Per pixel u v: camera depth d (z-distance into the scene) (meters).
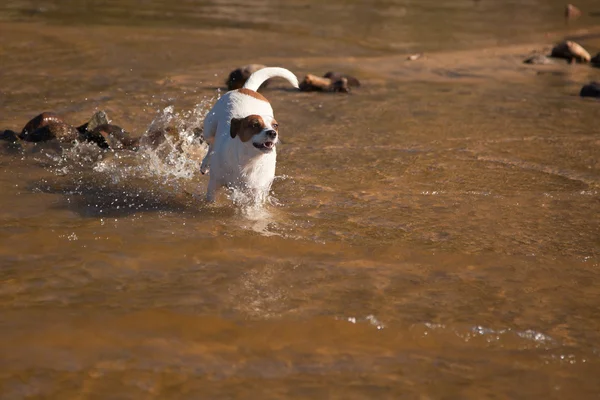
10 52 29.89
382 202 15.50
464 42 39.84
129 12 43.03
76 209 14.31
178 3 48.38
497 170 18.03
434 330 10.23
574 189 16.77
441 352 9.73
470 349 9.84
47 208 14.27
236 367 9.11
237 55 32.66
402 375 9.13
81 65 28.52
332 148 19.36
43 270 11.47
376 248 13.03
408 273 12.10
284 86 27.17
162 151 18.30
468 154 19.30
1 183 15.55
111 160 17.53
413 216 14.74
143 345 9.49
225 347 9.56
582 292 11.66
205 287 11.20
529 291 11.62
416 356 9.60
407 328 10.26
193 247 12.69
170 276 11.51
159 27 38.41
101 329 9.82
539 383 9.09
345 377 9.02
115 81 26.12
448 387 8.93
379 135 20.88
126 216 14.06
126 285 11.12
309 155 18.64
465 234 13.88
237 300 10.84
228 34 37.84
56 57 29.59
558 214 15.14
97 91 24.44
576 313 10.95
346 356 9.50
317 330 10.11
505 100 26.25
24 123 20.36
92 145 18.44
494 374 9.26
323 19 45.59
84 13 41.56
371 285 11.57
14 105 22.16
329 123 21.98
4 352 9.13
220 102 15.81
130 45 33.03
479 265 12.53
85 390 8.47
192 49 33.28
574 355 9.74
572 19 50.50
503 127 22.30
